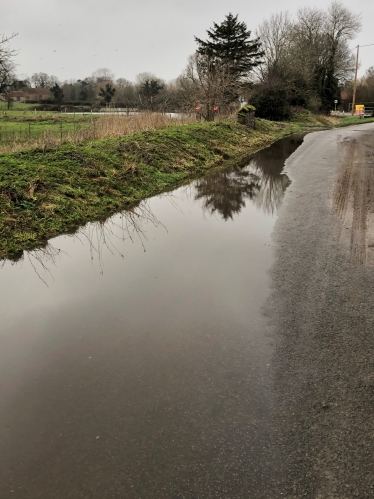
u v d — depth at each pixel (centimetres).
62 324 381
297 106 3625
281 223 657
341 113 5169
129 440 249
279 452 239
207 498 214
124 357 329
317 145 1738
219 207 784
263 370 310
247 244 571
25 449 246
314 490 217
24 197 694
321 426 257
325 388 289
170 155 1191
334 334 351
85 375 310
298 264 491
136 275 481
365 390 286
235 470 229
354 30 4669
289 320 374
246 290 434
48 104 5181
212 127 1709
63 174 824
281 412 269
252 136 1900
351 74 5378
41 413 273
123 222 700
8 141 1295
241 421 262
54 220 669
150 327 371
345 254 516
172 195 899
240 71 3744
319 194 840
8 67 1947
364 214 688
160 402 280
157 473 228
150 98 2542
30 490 221
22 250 577
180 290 439
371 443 243
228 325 370
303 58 4297
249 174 1130
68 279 476
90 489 221
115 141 1154
